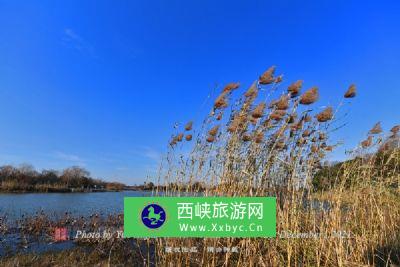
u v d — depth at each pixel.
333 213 6.17
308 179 6.31
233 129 6.24
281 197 6.33
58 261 7.29
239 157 6.32
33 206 19.91
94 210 16.28
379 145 7.07
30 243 9.18
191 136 6.95
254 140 6.22
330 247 5.99
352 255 6.07
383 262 5.75
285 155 6.40
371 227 6.67
